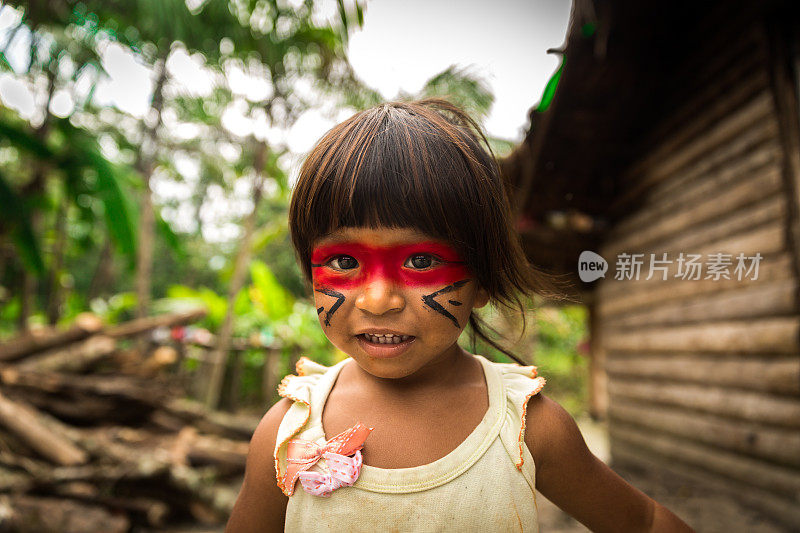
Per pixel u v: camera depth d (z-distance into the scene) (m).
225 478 4.29
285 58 6.92
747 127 3.44
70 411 4.37
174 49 6.90
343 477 0.79
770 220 3.27
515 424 0.85
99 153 5.78
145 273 8.51
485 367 0.94
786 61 3.19
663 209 4.29
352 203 0.78
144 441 4.34
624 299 5.25
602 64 3.83
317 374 1.00
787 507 3.20
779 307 3.20
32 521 2.99
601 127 4.34
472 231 0.82
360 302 0.77
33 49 5.66
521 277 1.00
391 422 0.84
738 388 3.65
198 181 15.20
